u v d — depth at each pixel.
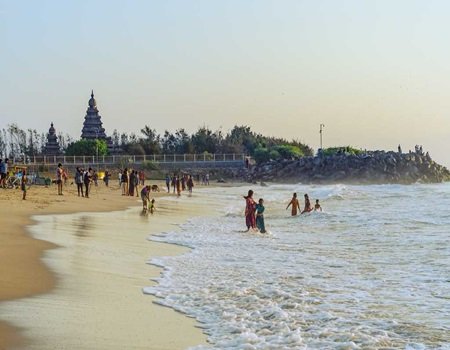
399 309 11.66
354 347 9.18
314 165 112.25
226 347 9.20
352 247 21.08
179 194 59.38
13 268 14.38
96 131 133.00
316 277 14.93
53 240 19.45
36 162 93.25
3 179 43.28
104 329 9.96
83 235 21.53
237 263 17.02
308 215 34.78
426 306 11.92
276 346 9.24
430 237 23.86
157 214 34.09
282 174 110.50
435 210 39.19
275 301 12.22
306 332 10.05
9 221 23.95
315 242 22.58
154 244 20.66
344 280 14.56
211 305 11.80
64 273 14.22
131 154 120.12
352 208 42.69
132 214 32.84
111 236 21.97
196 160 107.69
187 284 13.74
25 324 10.02
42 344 9.02
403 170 114.81
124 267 15.65
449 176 124.00
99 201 40.62
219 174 106.38
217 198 56.00
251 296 12.50
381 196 58.97
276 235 25.14
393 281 14.49
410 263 17.30
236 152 133.38
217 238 23.34
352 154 116.81
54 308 11.12
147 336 9.68
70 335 9.53
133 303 11.84
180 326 10.33
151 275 14.78
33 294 12.09
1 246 17.53
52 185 57.38
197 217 33.53
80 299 11.93
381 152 121.62
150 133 145.12
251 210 26.17
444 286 13.88
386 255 18.97
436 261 17.62
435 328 10.32
